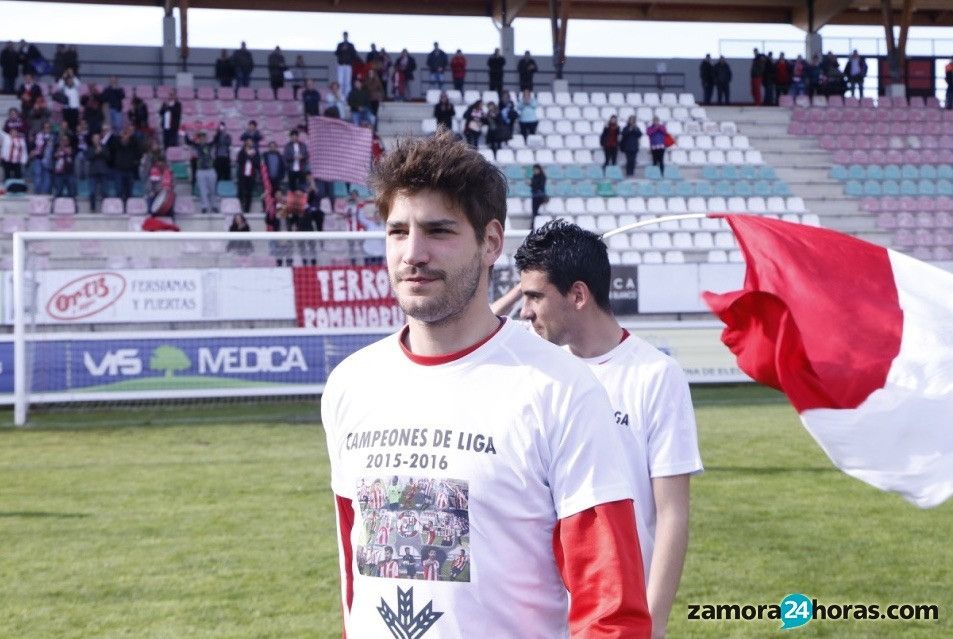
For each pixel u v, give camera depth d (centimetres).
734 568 688
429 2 2778
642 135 2584
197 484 978
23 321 1399
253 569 690
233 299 1541
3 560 716
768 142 2634
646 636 211
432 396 229
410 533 224
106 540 770
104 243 1556
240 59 2433
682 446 313
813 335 432
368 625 230
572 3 2866
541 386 224
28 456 1135
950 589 643
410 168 224
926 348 428
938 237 2486
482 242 230
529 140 2470
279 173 2083
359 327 1567
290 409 1511
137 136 2075
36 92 2172
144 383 1509
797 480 985
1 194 2073
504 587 221
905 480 418
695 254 2256
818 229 456
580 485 218
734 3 2916
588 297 328
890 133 2714
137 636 560
